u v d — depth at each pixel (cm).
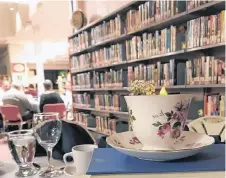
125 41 292
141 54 258
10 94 403
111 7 345
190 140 61
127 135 65
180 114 51
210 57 186
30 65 951
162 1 226
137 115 52
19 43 905
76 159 67
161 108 49
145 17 248
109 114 351
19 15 634
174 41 216
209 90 214
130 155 54
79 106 420
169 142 52
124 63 291
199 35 193
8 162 84
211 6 185
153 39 241
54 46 949
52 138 77
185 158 54
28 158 75
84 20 396
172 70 218
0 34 739
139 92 52
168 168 48
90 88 374
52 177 69
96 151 61
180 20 221
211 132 106
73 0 475
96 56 352
